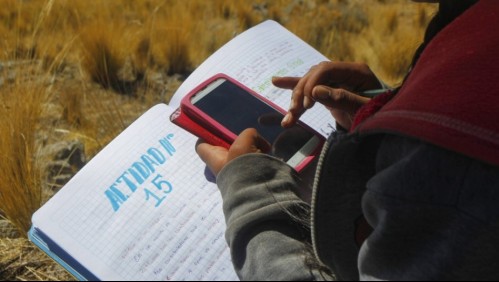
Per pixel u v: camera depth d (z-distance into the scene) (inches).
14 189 78.3
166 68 145.5
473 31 39.8
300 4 251.0
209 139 54.7
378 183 36.2
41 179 85.7
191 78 64.3
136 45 153.0
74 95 111.1
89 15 191.3
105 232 50.3
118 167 54.7
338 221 41.3
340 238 41.8
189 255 49.8
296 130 56.2
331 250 42.3
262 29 70.3
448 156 35.5
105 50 134.5
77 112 107.3
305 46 70.3
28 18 189.3
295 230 45.7
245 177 46.5
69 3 187.5
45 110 106.0
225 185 47.2
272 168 47.4
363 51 176.2
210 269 49.1
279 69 66.7
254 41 68.7
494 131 35.8
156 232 50.8
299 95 53.8
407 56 159.2
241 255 45.4
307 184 53.5
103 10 198.1
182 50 147.0
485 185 35.9
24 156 82.6
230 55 66.6
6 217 80.5
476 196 35.8
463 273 36.8
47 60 136.1
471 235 36.0
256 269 43.7
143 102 124.0
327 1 256.4
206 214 52.6
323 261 43.0
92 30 141.2
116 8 209.9
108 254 49.1
